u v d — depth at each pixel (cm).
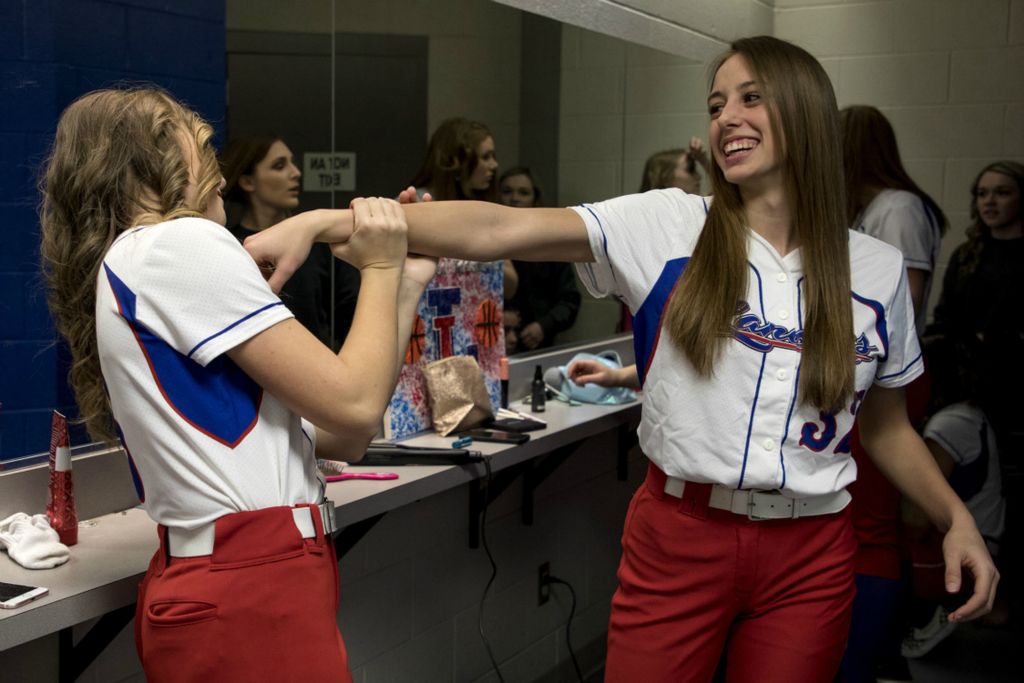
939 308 436
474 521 276
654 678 177
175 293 125
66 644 174
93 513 181
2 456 173
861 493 275
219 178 143
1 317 174
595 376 281
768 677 172
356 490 194
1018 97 422
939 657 366
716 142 175
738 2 415
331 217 149
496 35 283
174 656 128
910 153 443
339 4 241
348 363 134
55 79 181
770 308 169
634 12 338
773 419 167
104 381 135
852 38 446
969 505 367
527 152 302
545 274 311
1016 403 415
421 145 266
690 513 173
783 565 172
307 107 237
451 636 276
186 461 127
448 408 240
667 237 177
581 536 334
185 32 207
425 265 160
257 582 129
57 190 135
